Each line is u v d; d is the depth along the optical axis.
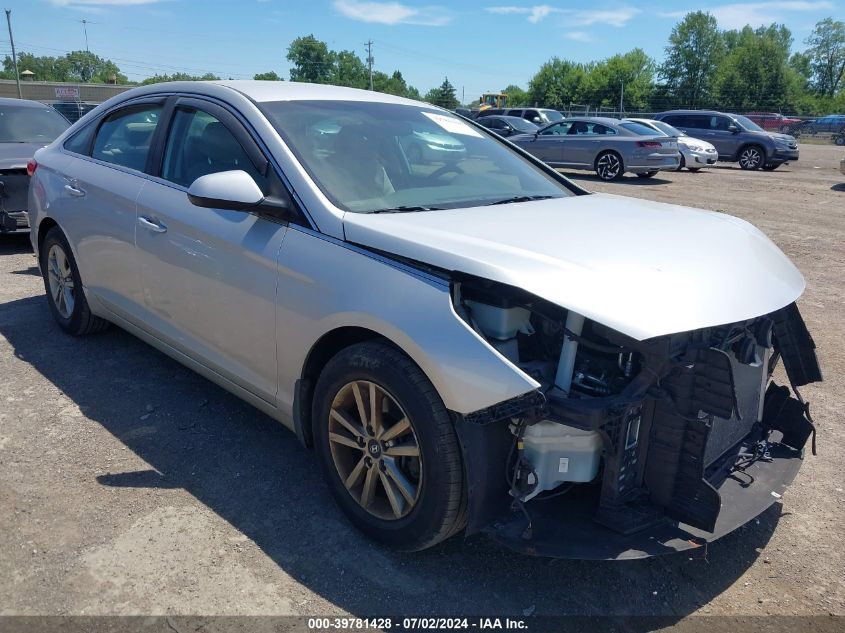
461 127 3.96
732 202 13.21
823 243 9.27
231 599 2.40
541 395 2.16
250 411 3.81
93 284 4.20
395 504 2.55
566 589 2.54
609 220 2.94
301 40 95.00
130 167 3.86
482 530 2.36
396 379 2.40
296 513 2.91
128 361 4.43
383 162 3.21
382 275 2.49
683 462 2.33
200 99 3.51
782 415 3.06
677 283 2.33
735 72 89.44
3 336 4.80
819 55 114.06
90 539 2.69
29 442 3.40
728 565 2.72
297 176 2.88
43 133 8.18
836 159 27.61
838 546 2.85
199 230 3.20
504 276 2.22
